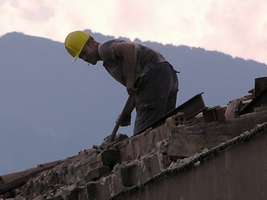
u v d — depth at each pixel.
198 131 16.23
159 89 21.55
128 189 16.97
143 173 16.69
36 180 22.22
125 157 18.61
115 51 21.48
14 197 22.64
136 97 21.77
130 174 17.05
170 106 21.86
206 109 16.98
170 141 16.47
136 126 21.83
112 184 17.31
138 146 18.16
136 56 21.50
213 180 15.49
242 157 15.16
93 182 17.98
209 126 16.17
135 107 21.91
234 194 15.20
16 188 23.17
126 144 18.67
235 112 17.42
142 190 16.75
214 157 15.49
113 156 18.77
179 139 16.38
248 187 15.05
